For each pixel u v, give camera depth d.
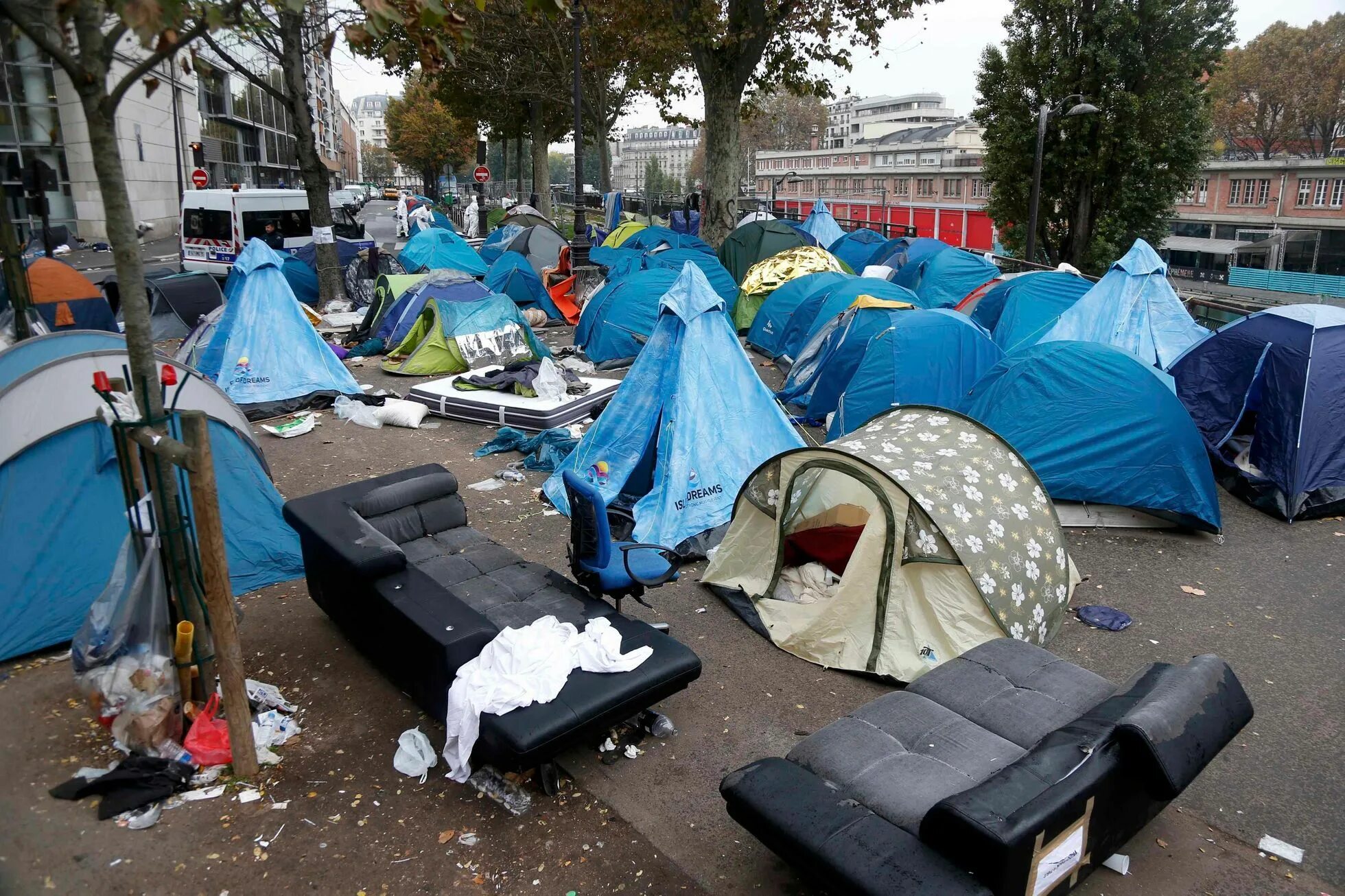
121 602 4.70
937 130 76.94
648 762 4.71
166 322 14.80
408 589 5.02
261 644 5.84
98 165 4.04
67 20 3.75
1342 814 4.40
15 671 5.46
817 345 11.73
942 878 3.07
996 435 6.38
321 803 4.31
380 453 9.81
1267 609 6.59
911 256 19.39
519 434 10.06
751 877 3.90
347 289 18.52
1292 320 8.95
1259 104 59.38
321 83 57.09
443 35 5.03
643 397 8.17
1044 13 25.09
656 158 136.50
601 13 26.33
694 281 8.05
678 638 6.07
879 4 20.48
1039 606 5.80
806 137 102.56
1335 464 8.46
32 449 5.75
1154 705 3.62
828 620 5.82
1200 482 7.88
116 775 4.32
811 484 6.32
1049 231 27.47
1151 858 4.05
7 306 12.57
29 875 3.78
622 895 3.79
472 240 30.95
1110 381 8.14
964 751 3.90
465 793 4.41
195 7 4.30
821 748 3.97
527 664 4.34
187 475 5.26
